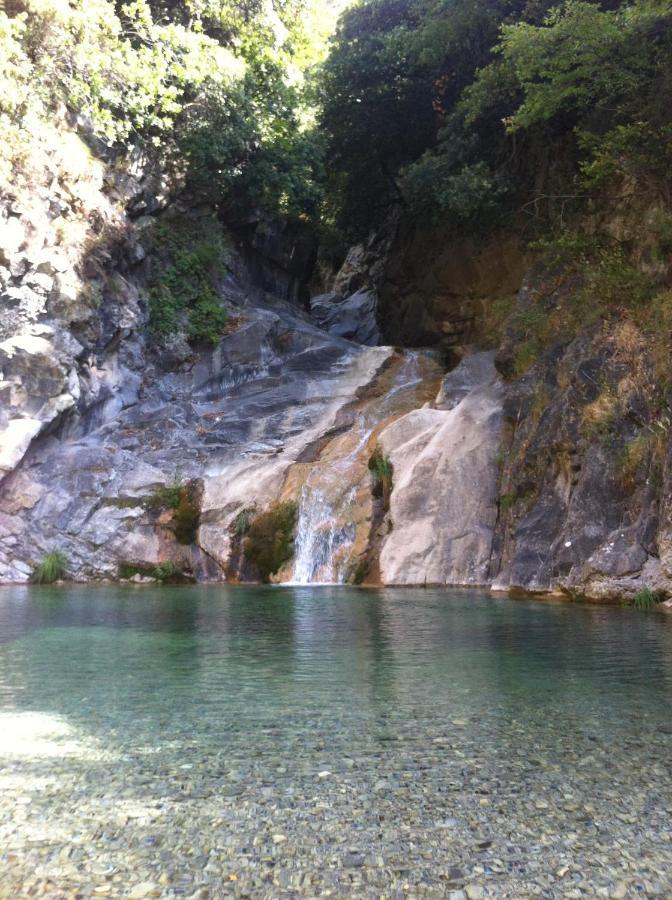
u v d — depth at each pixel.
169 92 19.61
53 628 8.21
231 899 2.25
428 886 2.33
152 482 18.30
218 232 25.47
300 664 5.90
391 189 32.31
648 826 2.73
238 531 17.34
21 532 17.17
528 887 2.32
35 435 17.50
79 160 20.23
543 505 13.13
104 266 20.69
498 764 3.41
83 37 18.06
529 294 18.45
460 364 20.66
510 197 25.09
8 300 17.98
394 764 3.40
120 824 2.75
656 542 10.61
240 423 20.98
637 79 16.62
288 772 3.30
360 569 15.66
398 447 17.08
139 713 4.35
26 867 2.43
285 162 26.06
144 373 21.73
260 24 25.34
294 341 24.50
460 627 8.08
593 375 13.48
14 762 3.44
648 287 15.10
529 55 17.31
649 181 17.33
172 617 9.21
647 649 6.57
